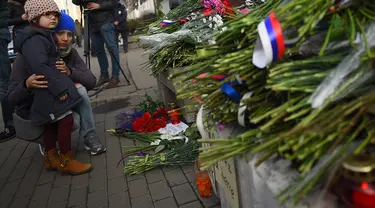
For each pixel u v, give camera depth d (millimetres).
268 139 1017
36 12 2791
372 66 897
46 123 2879
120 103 5184
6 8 4312
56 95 2789
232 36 1307
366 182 833
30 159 3590
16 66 2922
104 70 6371
